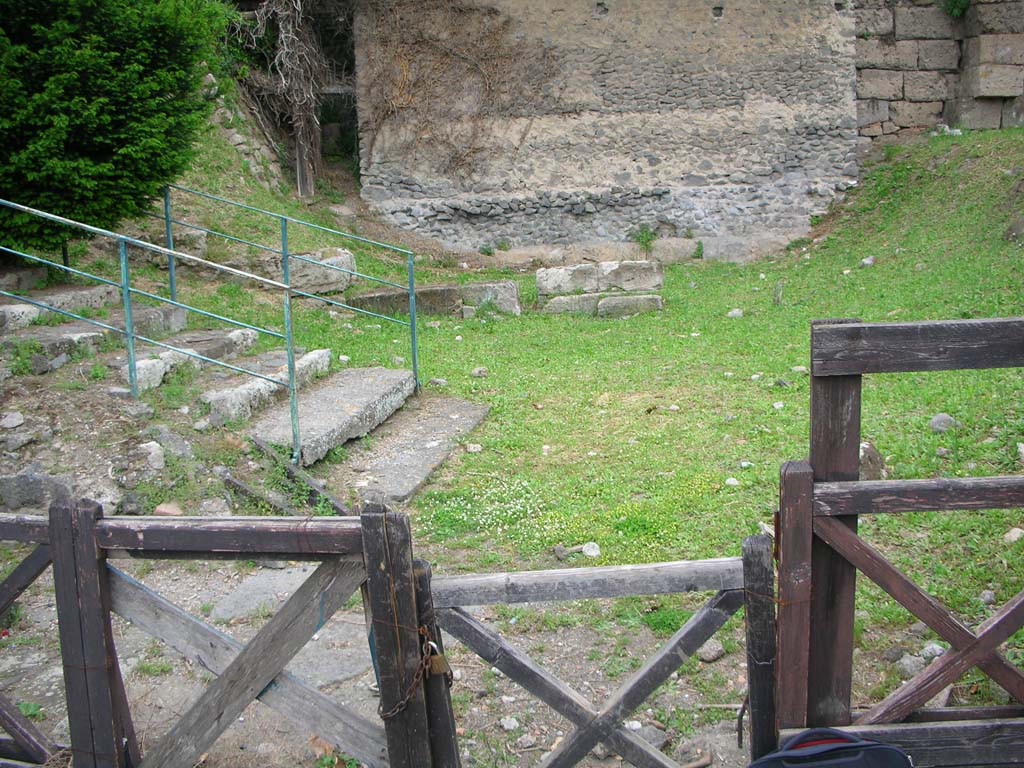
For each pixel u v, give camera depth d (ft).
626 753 8.96
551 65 47.44
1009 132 46.91
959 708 9.59
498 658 8.81
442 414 23.02
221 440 18.10
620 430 21.45
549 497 17.83
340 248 39.17
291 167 47.26
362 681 12.34
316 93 47.98
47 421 17.57
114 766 9.23
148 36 23.99
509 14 47.03
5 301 22.27
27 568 9.14
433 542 16.34
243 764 10.81
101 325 18.78
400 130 47.80
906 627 12.84
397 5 46.80
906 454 17.58
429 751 8.84
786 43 47.16
